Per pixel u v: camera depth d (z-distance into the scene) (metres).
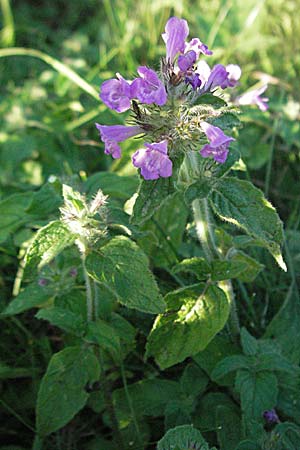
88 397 0.23
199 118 0.19
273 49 0.40
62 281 0.23
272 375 0.21
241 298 0.27
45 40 0.49
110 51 0.43
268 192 0.33
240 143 0.34
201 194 0.20
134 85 0.18
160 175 0.19
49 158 0.36
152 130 0.20
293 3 0.41
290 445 0.20
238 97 0.25
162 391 0.23
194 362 0.24
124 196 0.26
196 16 0.42
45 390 0.21
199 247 0.28
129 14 0.44
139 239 0.26
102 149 0.36
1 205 0.27
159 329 0.22
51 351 0.26
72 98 0.39
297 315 0.25
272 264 0.28
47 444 0.24
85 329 0.22
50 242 0.20
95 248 0.20
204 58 0.38
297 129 0.34
